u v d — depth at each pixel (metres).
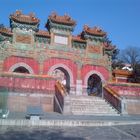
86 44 33.84
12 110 24.31
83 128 16.19
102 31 34.94
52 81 27.00
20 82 25.64
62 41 32.44
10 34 29.80
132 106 30.69
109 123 17.98
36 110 16.89
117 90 30.91
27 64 30.06
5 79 25.14
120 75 37.50
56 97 25.81
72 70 32.44
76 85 32.28
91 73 33.56
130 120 20.08
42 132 14.25
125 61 58.47
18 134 13.39
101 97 29.66
